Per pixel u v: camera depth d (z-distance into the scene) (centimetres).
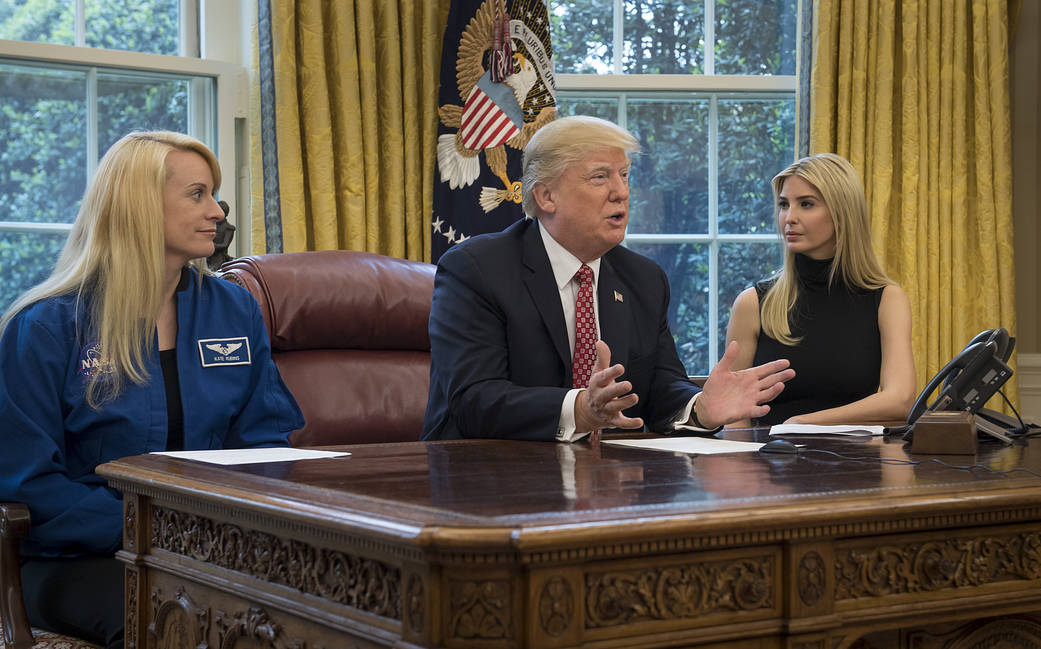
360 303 266
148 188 209
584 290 210
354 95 345
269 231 342
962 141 380
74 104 334
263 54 343
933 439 166
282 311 256
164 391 212
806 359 277
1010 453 168
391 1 351
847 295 280
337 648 112
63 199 332
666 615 103
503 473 135
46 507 193
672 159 395
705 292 397
